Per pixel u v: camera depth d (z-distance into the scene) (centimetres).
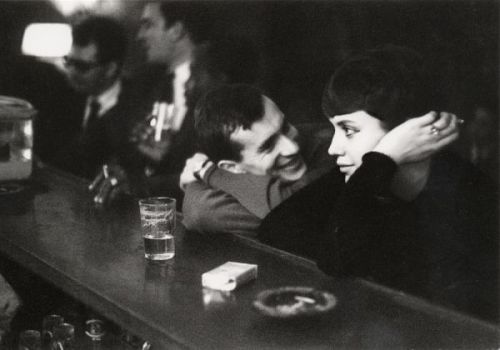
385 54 159
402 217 155
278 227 183
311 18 175
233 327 130
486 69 142
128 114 244
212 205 195
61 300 233
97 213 215
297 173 180
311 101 176
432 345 121
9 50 301
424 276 153
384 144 157
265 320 133
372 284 151
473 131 145
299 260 170
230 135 196
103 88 257
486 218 144
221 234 194
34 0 284
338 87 168
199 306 141
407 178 154
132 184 237
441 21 149
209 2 204
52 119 289
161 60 225
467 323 131
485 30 142
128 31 241
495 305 143
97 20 253
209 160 205
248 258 173
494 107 141
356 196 156
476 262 146
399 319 133
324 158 173
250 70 193
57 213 214
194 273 161
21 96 303
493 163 142
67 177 266
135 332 137
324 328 129
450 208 148
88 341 196
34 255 173
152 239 170
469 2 144
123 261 169
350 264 155
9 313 213
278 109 185
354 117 164
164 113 226
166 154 224
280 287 150
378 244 156
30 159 254
